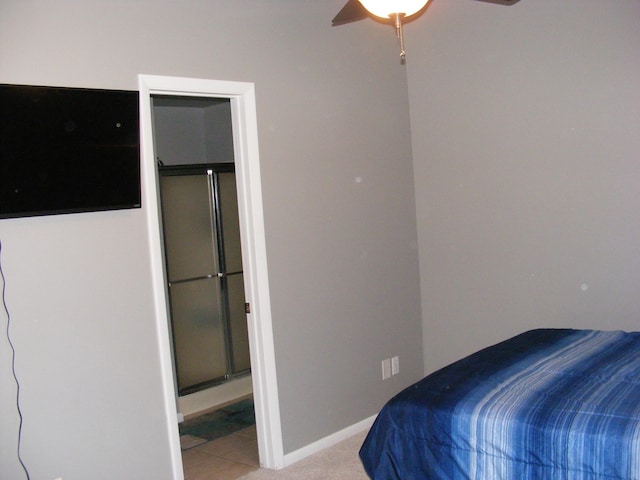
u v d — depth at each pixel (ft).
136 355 9.58
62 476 8.85
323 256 12.45
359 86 13.21
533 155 12.60
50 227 8.69
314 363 12.31
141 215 9.62
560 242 12.41
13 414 8.39
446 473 7.72
